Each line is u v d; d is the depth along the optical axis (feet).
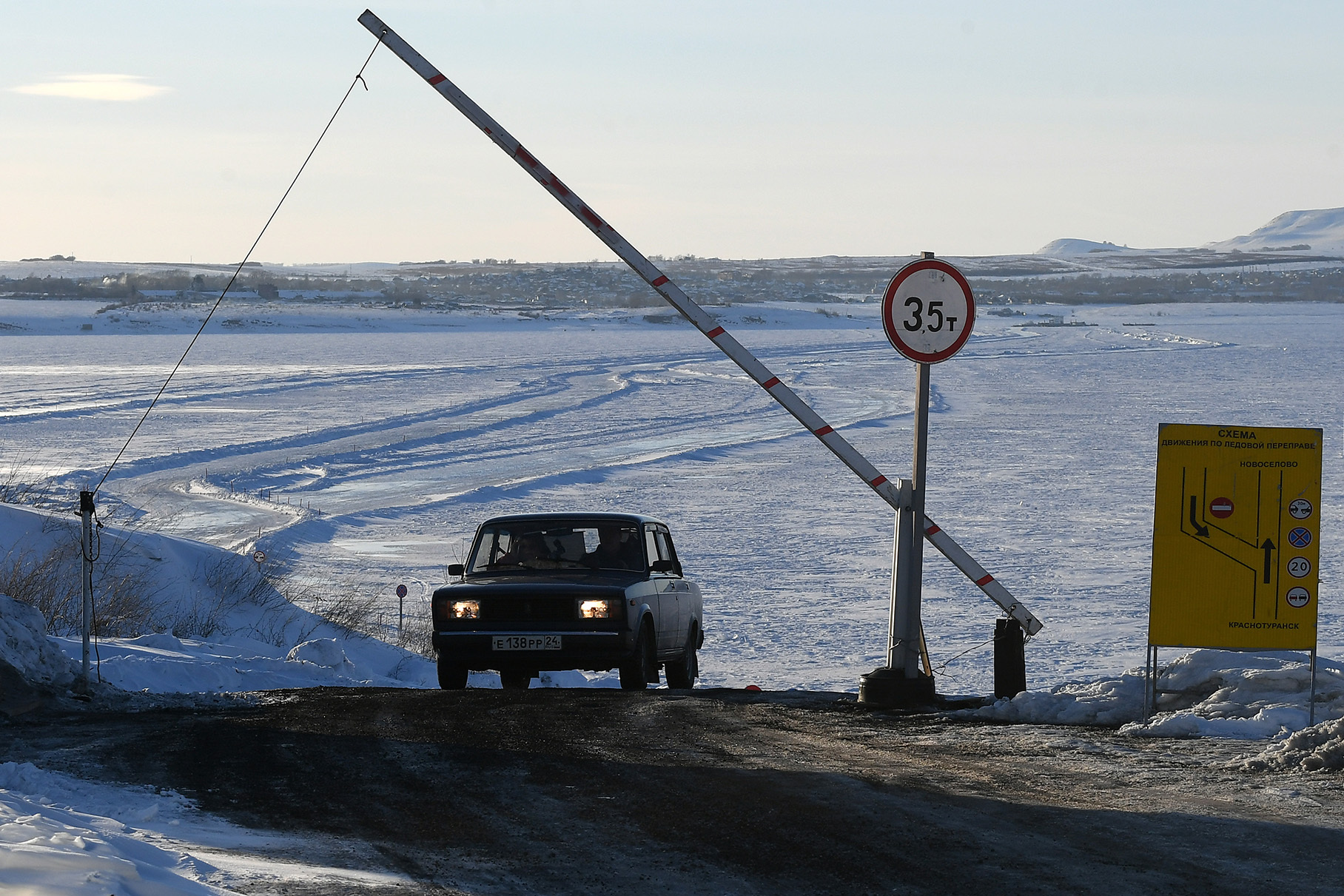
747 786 52.70
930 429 452.76
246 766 57.16
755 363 76.13
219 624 134.62
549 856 43.19
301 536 244.22
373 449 384.47
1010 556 228.02
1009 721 69.72
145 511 263.08
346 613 161.17
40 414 471.62
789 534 254.88
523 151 76.74
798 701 78.43
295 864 41.57
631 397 590.96
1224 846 43.45
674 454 383.86
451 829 46.70
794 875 40.75
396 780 54.60
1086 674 143.84
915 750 60.70
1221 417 488.44
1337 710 64.03
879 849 43.37
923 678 76.23
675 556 110.01
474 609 93.35
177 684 90.07
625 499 301.02
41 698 73.31
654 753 60.03
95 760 58.18
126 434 404.98
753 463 366.22
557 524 101.45
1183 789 51.88
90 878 33.06
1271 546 64.49
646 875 40.98
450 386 641.81
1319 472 64.23
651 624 97.55
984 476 338.54
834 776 54.44
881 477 76.48
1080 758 58.08
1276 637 64.28
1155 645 65.41
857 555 232.94
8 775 51.72
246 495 289.12
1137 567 217.77
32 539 139.85
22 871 33.35
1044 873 40.60
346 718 70.49
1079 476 336.70
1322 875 40.29
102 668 86.53
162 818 47.42
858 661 154.81
